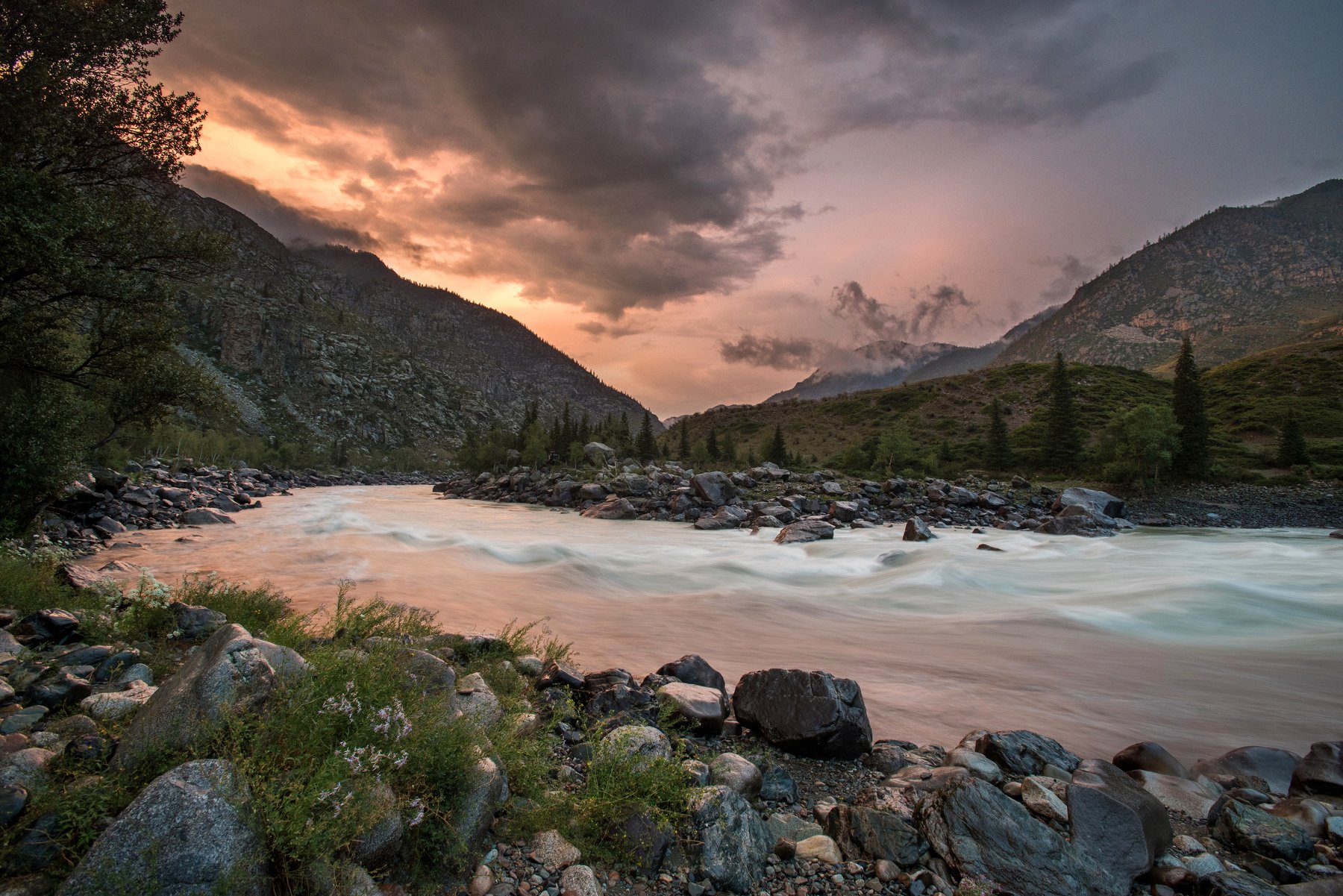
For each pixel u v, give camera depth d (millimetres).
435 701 4992
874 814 4816
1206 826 5414
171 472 54438
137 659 6969
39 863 3168
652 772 4770
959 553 29625
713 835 4418
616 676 8195
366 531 29891
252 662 4418
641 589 19875
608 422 150625
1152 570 24891
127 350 17875
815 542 33719
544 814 4574
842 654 12109
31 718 4980
